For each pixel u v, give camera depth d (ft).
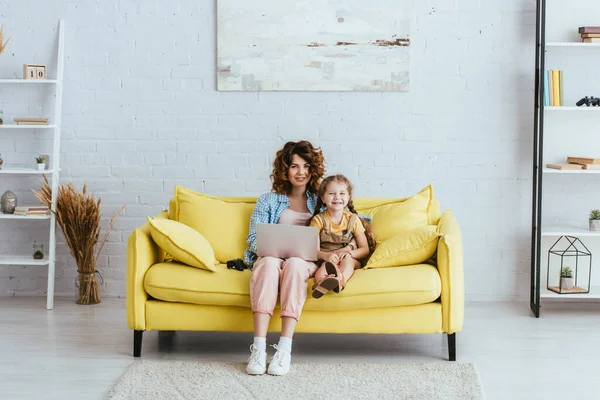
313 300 11.36
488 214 15.52
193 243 11.84
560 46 15.10
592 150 15.34
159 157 15.66
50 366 11.43
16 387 10.52
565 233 14.39
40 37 15.58
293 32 15.26
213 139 15.60
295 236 11.52
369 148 15.47
